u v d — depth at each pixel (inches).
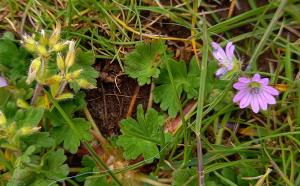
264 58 6.2
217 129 5.9
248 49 6.2
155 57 6.0
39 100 5.6
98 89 6.0
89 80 5.8
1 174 5.5
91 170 5.6
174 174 5.4
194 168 5.5
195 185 5.4
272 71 6.1
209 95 5.8
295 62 6.1
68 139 5.6
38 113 5.4
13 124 5.1
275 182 5.6
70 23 6.1
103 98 6.0
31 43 5.1
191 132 5.8
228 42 5.7
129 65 5.9
